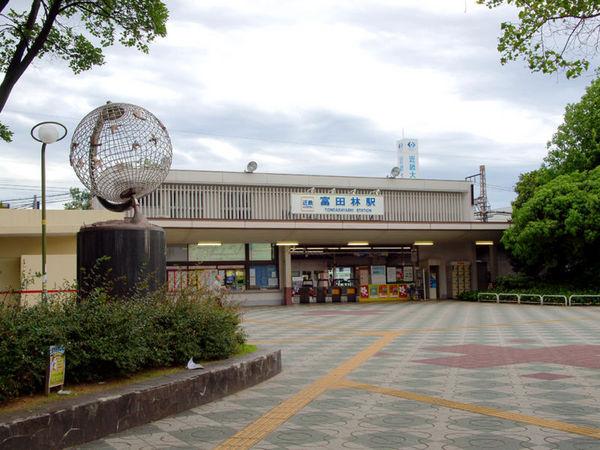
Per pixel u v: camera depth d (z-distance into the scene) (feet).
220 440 18.13
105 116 26.55
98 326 21.40
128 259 26.02
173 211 90.53
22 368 18.39
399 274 111.96
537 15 25.54
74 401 18.07
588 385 26.40
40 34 27.27
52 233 64.34
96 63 32.32
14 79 26.78
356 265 109.70
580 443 17.48
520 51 26.66
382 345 42.60
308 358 36.17
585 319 63.16
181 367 24.68
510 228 96.89
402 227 97.14
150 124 27.25
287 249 99.91
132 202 27.78
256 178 95.91
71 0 29.68
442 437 18.35
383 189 104.78
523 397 23.95
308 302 103.96
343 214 98.99
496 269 116.47
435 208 108.47
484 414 21.17
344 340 46.39
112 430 18.71
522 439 17.97
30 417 16.12
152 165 27.30
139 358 22.21
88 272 25.95
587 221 84.84
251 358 27.48
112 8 29.35
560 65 26.16
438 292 113.29
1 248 66.39
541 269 103.86
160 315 25.38
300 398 24.20
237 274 98.78
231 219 86.99
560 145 103.04
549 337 46.44
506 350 38.93
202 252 96.99
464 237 107.96
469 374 29.68
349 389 26.07
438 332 51.96
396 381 27.96
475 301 103.19
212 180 92.99
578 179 92.17
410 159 137.49
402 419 20.65
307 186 99.66
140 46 32.01
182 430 19.25
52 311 21.31
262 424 20.04
